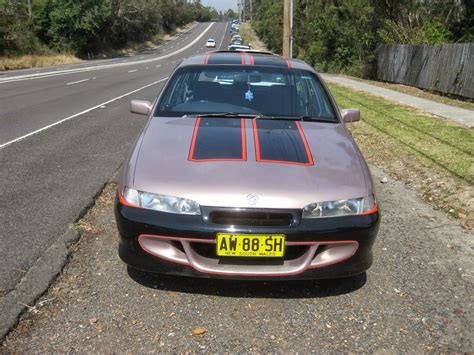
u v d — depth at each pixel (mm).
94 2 50594
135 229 2916
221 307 2971
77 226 4117
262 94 4164
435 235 4180
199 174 2973
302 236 2836
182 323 2795
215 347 2594
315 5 34281
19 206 4582
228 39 88750
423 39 19672
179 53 63250
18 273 3260
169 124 3703
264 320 2855
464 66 14484
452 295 3188
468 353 2600
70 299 2990
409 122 9594
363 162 3340
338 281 3328
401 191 5441
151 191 2904
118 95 14680
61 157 6551
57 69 30172
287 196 2842
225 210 2812
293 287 3232
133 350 2541
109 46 60344
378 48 23391
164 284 3207
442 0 21375
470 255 3799
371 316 2924
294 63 4680
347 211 2928
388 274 3455
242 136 3465
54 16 47281
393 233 4199
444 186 5449
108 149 7102
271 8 54938
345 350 2604
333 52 30094
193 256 2906
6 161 6270
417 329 2805
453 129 8781
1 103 12062
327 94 4320
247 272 2887
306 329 2779
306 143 3422
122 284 3193
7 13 40281
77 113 10664
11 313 2783
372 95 15094
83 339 2611
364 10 24938
